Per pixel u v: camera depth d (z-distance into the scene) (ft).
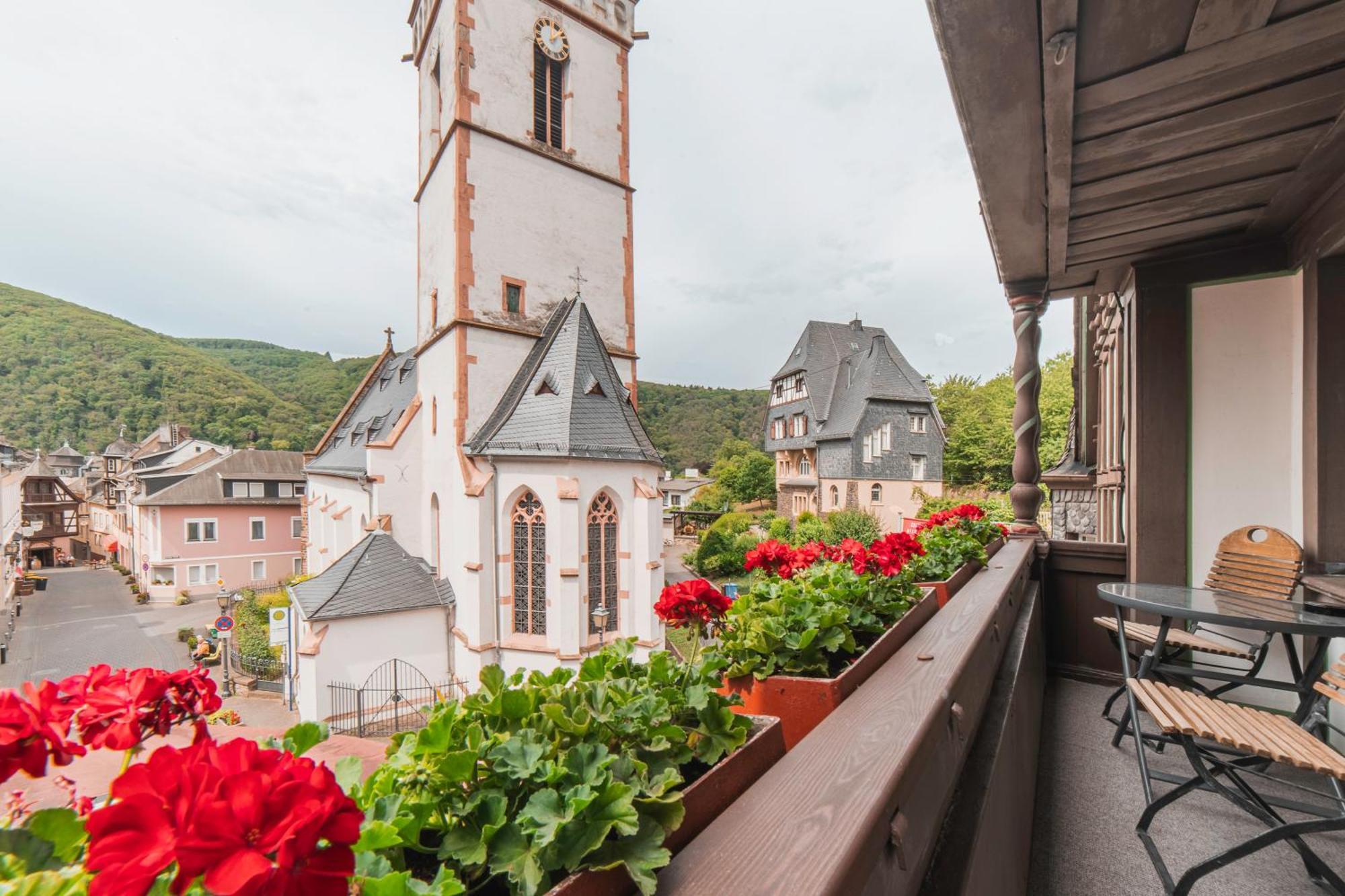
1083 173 9.22
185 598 98.99
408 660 44.70
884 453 101.24
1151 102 7.19
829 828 2.25
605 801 2.21
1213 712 7.47
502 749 2.48
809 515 92.12
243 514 109.19
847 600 5.56
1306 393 10.89
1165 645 9.58
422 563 50.47
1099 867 7.32
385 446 52.80
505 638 42.50
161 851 1.40
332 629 41.83
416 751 2.50
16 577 105.40
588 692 3.20
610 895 2.11
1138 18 5.70
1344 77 6.66
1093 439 34.88
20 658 67.05
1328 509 10.34
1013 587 9.58
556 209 51.96
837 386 114.32
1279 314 11.82
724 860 2.14
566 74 52.70
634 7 57.98
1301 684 8.87
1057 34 5.71
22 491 135.03
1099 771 9.80
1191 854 7.57
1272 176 9.36
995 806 4.53
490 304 47.78
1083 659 14.66
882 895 2.43
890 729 3.21
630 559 43.24
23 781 3.56
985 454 120.47
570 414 41.91
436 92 55.16
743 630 4.58
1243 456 12.21
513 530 43.14
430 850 2.23
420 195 57.62
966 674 4.84
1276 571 10.32
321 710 40.91
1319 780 9.66
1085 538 36.94
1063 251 12.28
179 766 1.58
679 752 2.97
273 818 1.50
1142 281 13.02
